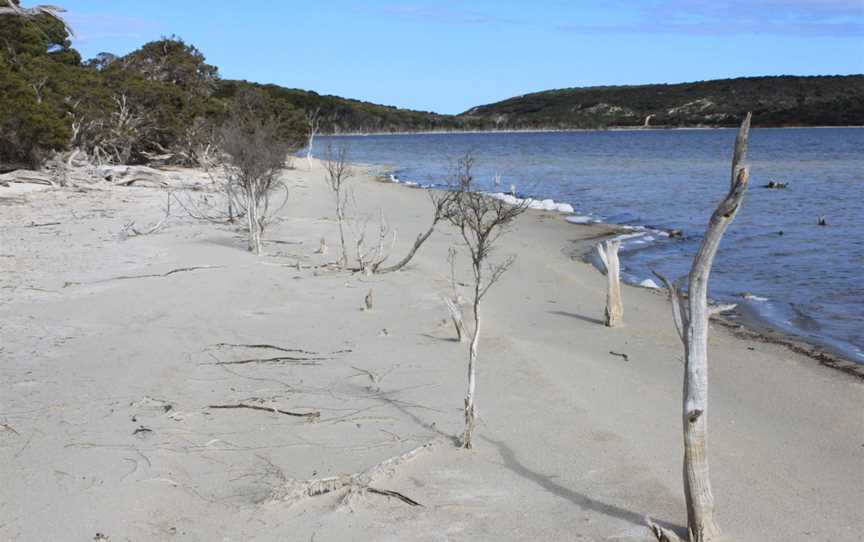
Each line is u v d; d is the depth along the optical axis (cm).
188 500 470
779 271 1456
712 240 403
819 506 488
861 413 695
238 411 625
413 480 504
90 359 758
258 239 1419
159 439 561
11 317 916
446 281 1236
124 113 3903
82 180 2711
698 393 418
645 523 450
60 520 438
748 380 800
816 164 4853
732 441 614
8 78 2819
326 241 1628
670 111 18412
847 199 2714
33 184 2533
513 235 1950
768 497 500
